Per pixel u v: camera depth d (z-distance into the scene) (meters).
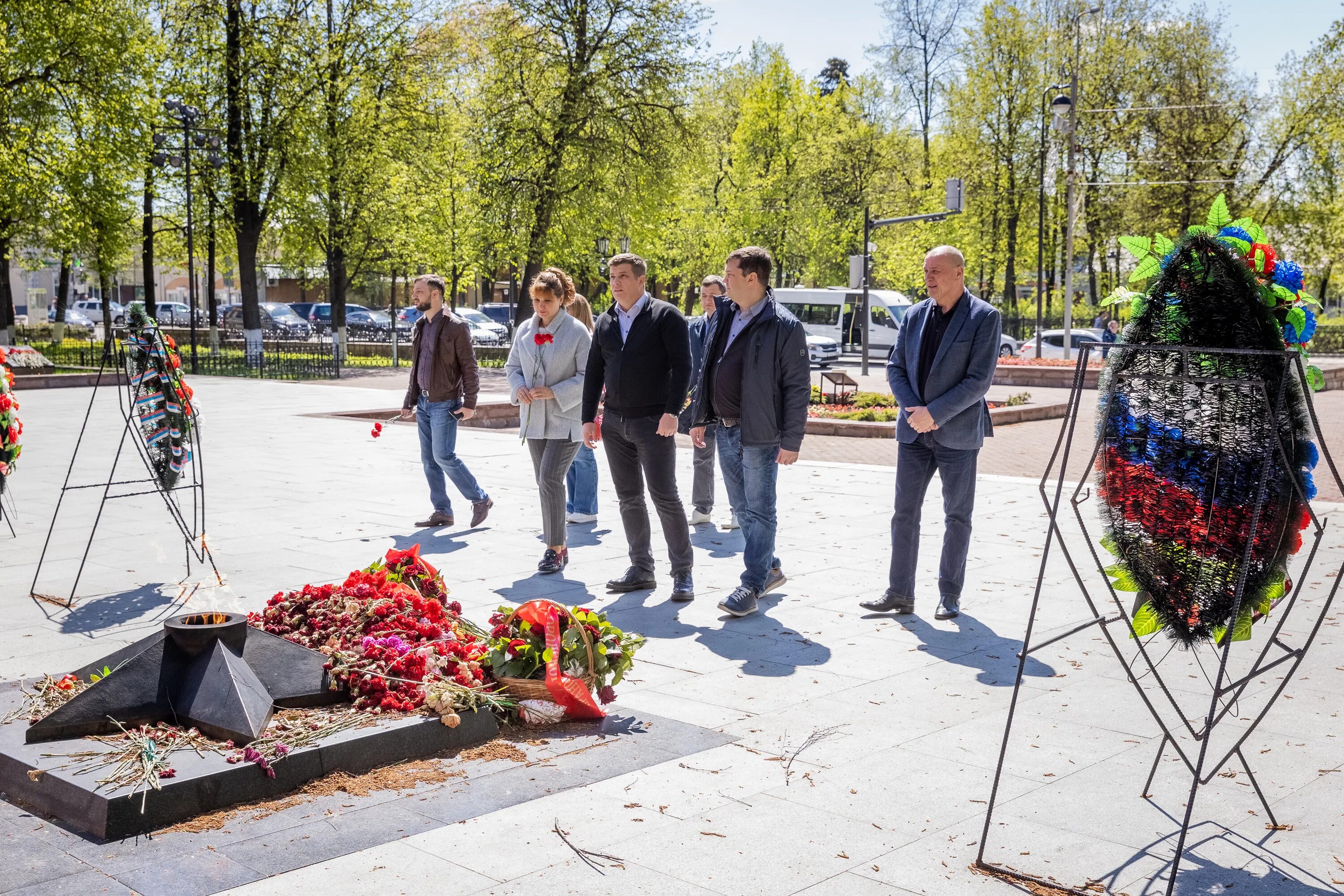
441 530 8.46
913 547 6.22
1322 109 39.44
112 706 3.83
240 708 3.83
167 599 6.21
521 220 33.12
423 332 8.33
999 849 3.34
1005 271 47.97
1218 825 3.53
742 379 6.19
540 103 32.94
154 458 6.57
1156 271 3.32
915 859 3.27
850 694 4.81
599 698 4.60
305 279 44.97
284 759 3.64
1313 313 3.23
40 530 8.15
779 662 5.29
